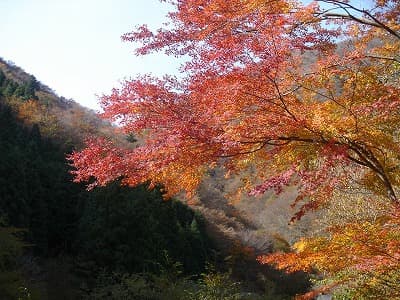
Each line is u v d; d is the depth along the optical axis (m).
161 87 5.01
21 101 40.41
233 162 5.32
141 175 4.92
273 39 4.30
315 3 4.67
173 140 4.55
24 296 13.02
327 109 5.05
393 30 6.00
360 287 5.25
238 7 4.62
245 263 28.20
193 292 14.59
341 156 4.34
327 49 5.04
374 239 4.68
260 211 40.50
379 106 4.61
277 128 4.44
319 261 4.91
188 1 4.93
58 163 29.41
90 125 39.00
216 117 4.54
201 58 4.73
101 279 18.30
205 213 32.84
